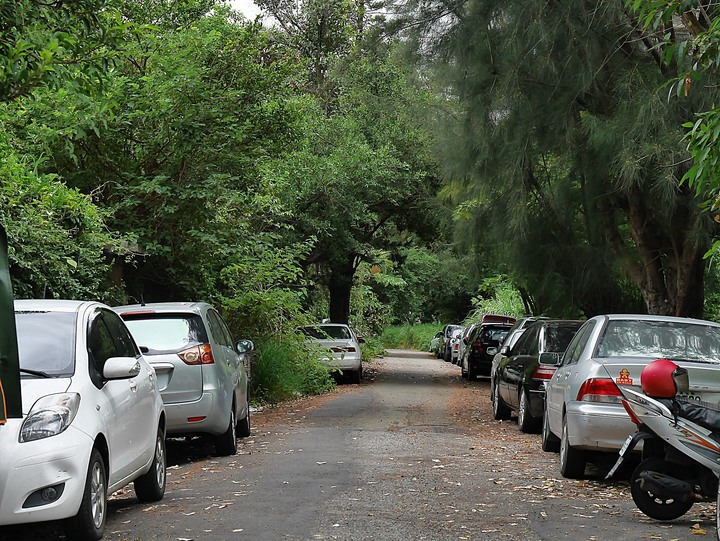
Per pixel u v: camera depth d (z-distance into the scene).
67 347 7.30
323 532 7.10
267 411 19.30
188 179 16.72
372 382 30.45
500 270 22.67
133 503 8.59
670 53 9.57
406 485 9.45
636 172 15.19
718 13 11.67
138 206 16.78
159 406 8.92
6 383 5.47
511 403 16.27
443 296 61.50
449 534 7.05
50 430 6.41
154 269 17.97
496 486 9.50
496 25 17.56
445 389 27.11
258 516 7.75
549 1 16.66
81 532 6.59
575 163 17.69
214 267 19.52
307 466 10.88
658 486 7.38
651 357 9.68
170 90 16.36
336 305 37.75
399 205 33.78
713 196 9.80
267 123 18.45
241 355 14.07
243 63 18.34
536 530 7.24
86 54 9.14
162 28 19.64
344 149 30.33
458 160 18.59
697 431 7.29
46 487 6.29
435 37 18.58
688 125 9.06
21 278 12.14
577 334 11.40
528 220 18.36
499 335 30.73
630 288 20.83
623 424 9.16
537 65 16.73
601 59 16.72
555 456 12.13
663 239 18.12
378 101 30.20
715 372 8.95
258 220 22.58
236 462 11.41
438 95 19.31
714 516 8.05
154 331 11.55
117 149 16.59
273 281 21.69
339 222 30.72
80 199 13.29
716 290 20.19
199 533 7.08
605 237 18.66
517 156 17.31
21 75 8.37
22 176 12.02
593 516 7.89
